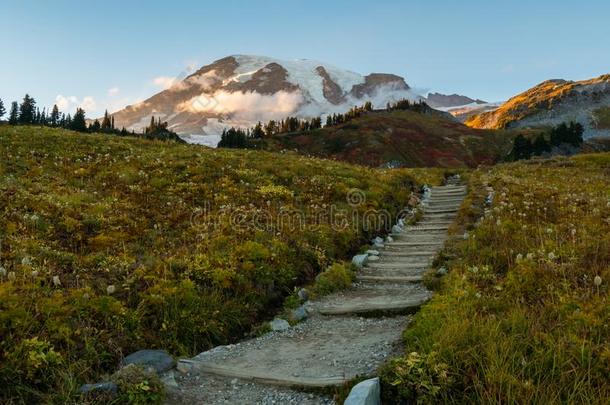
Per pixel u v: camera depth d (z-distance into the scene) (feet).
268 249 42.57
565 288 28.27
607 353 19.62
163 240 44.93
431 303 30.07
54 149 85.40
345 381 22.63
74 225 45.80
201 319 30.86
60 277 32.48
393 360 22.12
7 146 82.38
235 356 28.14
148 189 64.95
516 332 22.58
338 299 39.37
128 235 45.52
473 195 77.87
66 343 24.58
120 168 75.31
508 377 18.88
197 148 109.40
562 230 45.11
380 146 601.21
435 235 59.88
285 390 23.53
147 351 26.22
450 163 588.09
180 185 68.08
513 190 73.36
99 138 103.45
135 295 31.40
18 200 49.98
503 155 629.92
